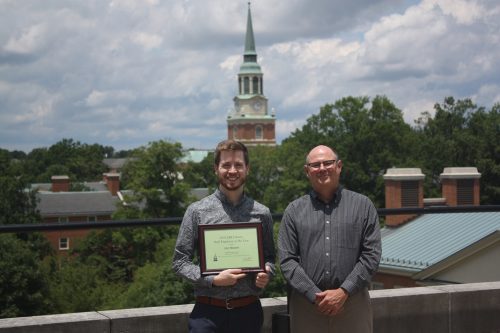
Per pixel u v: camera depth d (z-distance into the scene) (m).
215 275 4.09
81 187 97.44
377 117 66.62
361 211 4.40
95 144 156.88
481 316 5.84
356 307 4.40
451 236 20.94
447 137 72.19
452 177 31.70
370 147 64.56
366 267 4.29
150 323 4.96
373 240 4.34
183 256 4.20
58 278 36.09
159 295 26.11
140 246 51.12
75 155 152.75
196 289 4.27
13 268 32.25
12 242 33.28
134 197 53.53
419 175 28.92
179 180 55.72
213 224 4.14
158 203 53.66
